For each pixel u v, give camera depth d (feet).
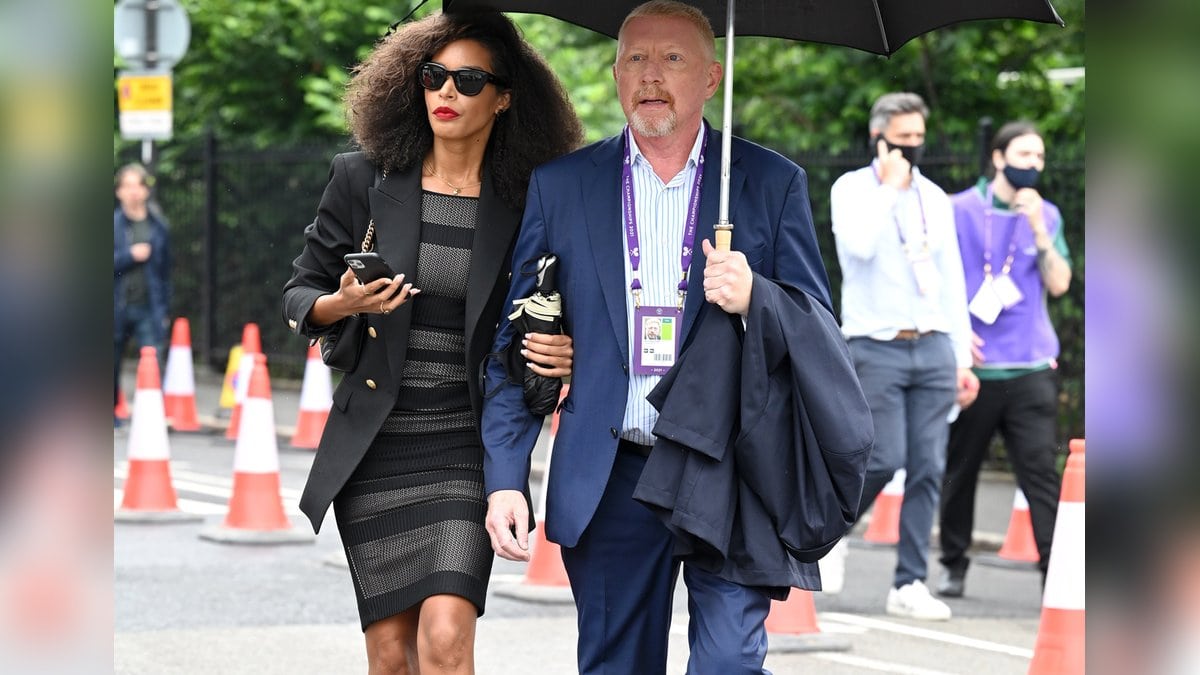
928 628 33.73
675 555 17.35
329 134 86.79
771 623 31.63
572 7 19.99
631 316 17.81
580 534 17.52
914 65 70.49
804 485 17.11
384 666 19.25
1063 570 27.76
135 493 44.65
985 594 37.91
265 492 41.93
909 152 34.12
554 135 19.65
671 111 17.70
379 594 18.80
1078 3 68.90
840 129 69.87
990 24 69.36
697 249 17.80
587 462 17.69
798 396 17.11
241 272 83.66
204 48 87.04
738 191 17.81
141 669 27.99
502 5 19.63
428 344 18.97
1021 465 36.22
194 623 31.89
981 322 36.01
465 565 18.47
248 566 38.01
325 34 83.92
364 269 17.74
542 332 17.87
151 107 64.39
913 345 34.01
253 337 63.93
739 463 17.12
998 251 36.22
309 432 60.95
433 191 19.20
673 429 16.97
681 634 32.22
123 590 34.99
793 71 71.61
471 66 18.86
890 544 44.88
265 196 82.79
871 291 34.04
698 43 17.89
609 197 17.98
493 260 18.85
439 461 18.95
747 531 17.13
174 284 86.89
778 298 17.17
